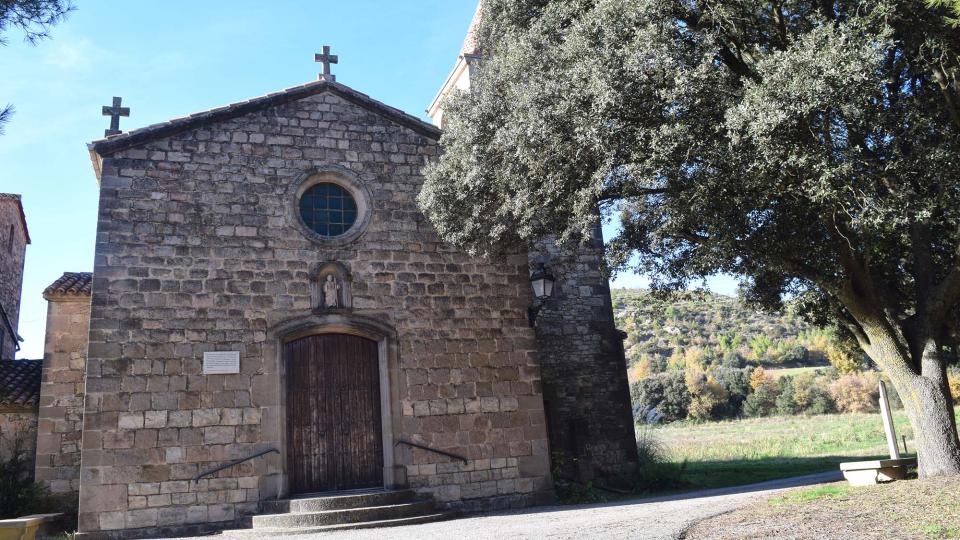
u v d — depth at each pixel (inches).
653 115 418.9
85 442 483.2
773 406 2420.0
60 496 570.3
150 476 490.9
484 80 535.5
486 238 557.9
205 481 501.0
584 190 442.3
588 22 440.8
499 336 610.2
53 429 585.0
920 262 487.5
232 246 552.7
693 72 398.6
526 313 625.3
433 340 589.0
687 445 1368.1
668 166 415.2
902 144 428.1
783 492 469.1
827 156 379.2
